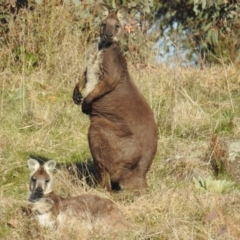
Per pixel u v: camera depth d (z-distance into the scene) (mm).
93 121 26062
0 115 30984
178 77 36469
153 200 23859
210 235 21203
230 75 38094
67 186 24875
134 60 38750
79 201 21938
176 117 31703
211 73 38781
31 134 30000
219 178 27219
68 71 35781
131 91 26109
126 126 25609
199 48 46281
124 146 25469
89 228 21344
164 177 27047
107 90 25828
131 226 21781
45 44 37062
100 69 26125
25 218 21656
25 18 37469
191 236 21062
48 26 37375
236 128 31250
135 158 25516
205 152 28531
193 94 35438
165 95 34562
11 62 36531
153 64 39250
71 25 37969
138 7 41250
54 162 22484
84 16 38250
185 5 48812
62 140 29750
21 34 37062
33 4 37656
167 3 49469
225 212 22859
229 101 34750
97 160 25688
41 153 28500
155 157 28703
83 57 36719
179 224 22000
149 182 26422
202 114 32594
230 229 21516
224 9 45250
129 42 39750
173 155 28828
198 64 42219
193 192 24609
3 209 22828
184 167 27516
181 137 30828
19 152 28234
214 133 30938
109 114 25828
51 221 21422
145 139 25656
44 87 34812
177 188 25141
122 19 27469
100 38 26484
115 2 40562
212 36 44656
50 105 32781
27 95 33625
